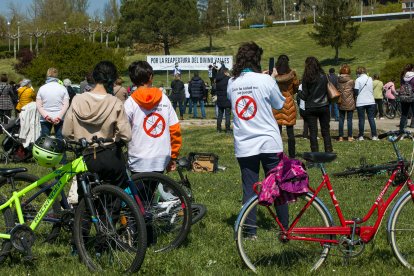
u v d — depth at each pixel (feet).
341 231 18.21
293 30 294.66
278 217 18.49
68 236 22.07
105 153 19.02
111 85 19.49
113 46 262.67
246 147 20.51
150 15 238.48
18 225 18.86
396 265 18.79
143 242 17.71
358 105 55.31
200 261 19.72
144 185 20.42
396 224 18.63
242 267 18.78
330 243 18.30
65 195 20.43
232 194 30.96
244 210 18.28
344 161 42.09
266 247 18.43
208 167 38.68
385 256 19.63
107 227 18.53
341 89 55.36
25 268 19.08
